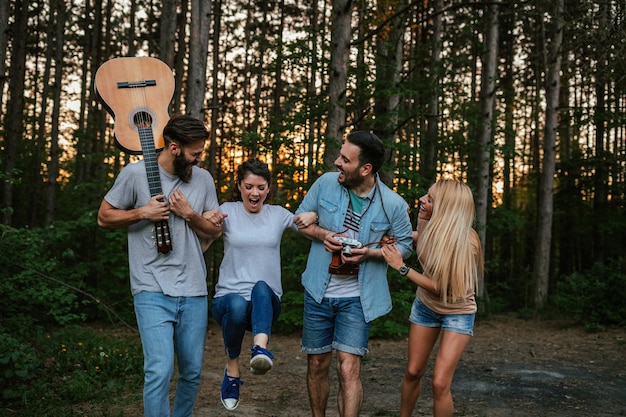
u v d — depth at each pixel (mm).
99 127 21719
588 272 12406
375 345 9586
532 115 21828
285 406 5562
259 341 3367
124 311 11969
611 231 17828
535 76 20797
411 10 13844
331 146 9328
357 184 3867
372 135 3795
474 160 15539
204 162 21891
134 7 19312
